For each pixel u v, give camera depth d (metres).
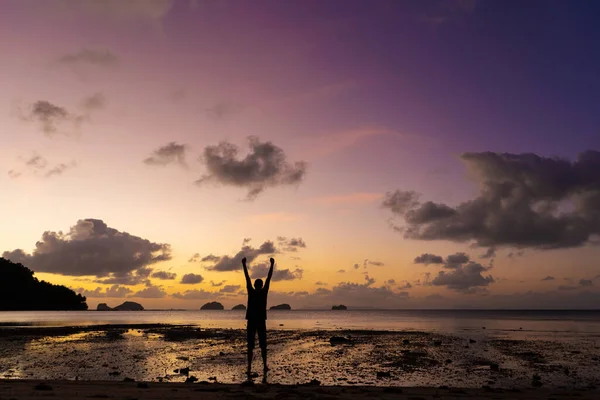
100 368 18.78
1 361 21.41
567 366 20.78
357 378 16.28
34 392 8.49
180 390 9.41
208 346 31.05
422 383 15.30
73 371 17.81
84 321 91.62
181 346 30.97
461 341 37.06
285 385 11.23
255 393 9.23
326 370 18.56
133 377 15.98
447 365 20.77
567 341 37.28
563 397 9.95
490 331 55.47
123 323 82.19
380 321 109.19
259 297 12.85
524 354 26.28
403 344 33.62
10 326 60.00
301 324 86.25
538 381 15.84
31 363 20.61
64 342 34.06
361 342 35.56
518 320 117.12
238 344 33.09
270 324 86.12
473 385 14.96
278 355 24.97
